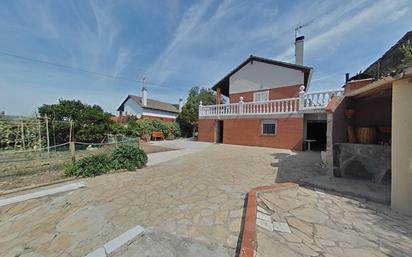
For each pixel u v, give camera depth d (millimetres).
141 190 5375
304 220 3697
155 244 3096
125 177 6547
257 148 13664
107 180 6270
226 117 16875
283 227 3402
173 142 19766
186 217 3848
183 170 7332
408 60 7180
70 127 13406
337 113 6746
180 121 29719
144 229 3516
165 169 7535
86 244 3367
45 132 12359
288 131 13047
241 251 2516
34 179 6414
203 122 19219
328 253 2758
